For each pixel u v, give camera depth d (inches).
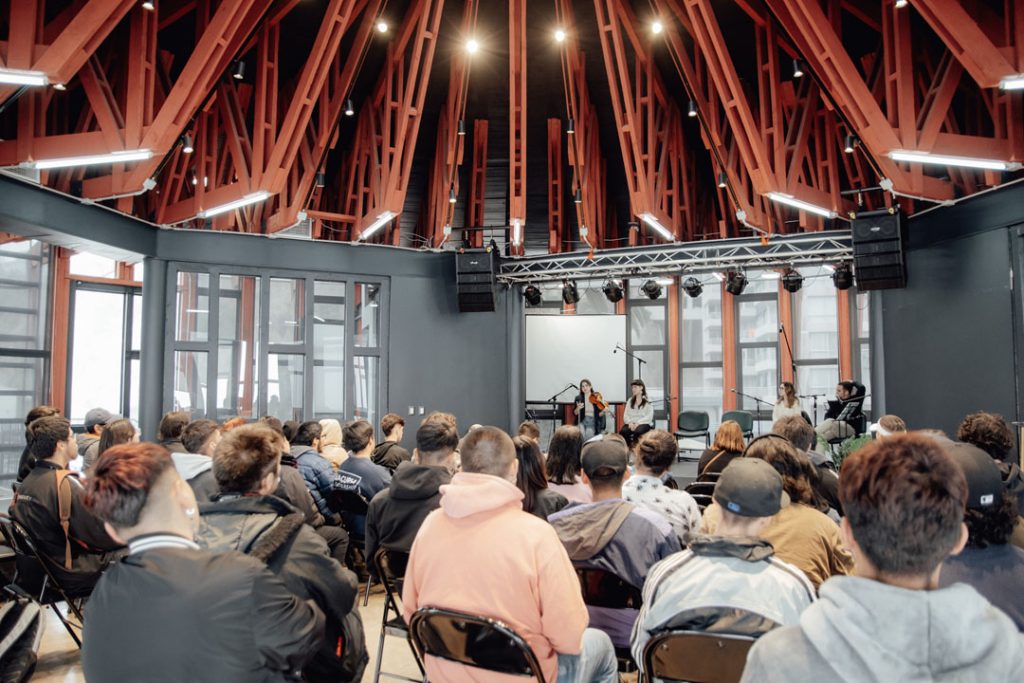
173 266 354.9
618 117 337.7
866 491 41.1
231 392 380.2
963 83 291.6
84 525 137.6
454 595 77.7
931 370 318.0
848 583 40.2
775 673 40.9
